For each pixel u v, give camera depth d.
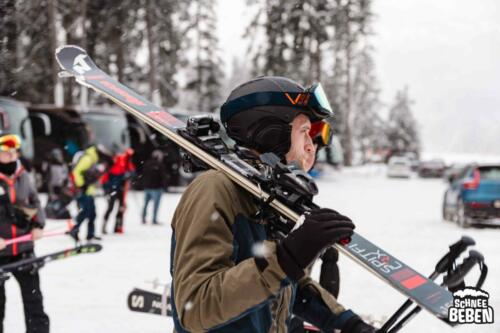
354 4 38.28
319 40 32.62
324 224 1.21
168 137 1.55
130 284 6.36
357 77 65.62
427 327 4.86
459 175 13.41
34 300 4.03
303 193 1.31
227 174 1.41
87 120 17.88
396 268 1.23
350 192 25.34
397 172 42.97
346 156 51.22
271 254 1.22
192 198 1.41
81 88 26.38
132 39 30.45
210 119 1.51
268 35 31.53
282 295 1.57
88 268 7.23
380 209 16.70
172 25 31.34
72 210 13.23
